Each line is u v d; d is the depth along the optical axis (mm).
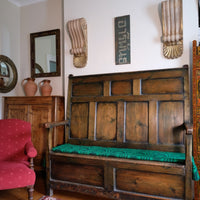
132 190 1977
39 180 2863
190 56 2367
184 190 1801
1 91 3277
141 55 2605
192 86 2230
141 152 2154
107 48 2787
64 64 3047
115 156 2053
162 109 2369
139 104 2473
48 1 3500
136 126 2445
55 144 2781
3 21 3352
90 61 2879
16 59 3631
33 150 2072
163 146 2283
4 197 2316
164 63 2492
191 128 1759
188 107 2256
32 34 3576
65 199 2260
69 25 2828
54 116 2814
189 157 1785
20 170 1937
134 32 2643
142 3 2605
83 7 2924
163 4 2387
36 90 3330
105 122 2598
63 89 3350
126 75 2590
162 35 2482
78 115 2766
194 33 2359
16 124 2465
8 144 2373
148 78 2475
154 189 1899
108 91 2645
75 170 2209
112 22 2764
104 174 2066
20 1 3594
